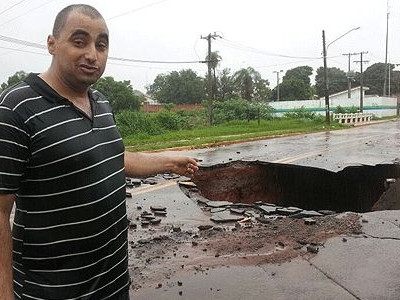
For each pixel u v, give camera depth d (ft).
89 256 6.96
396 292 12.67
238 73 191.52
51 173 6.43
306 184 37.83
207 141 63.52
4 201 6.20
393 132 84.74
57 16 6.80
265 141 66.90
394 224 19.21
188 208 23.73
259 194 39.83
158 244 17.44
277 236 17.93
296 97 247.29
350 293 12.64
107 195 7.00
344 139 67.97
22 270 6.87
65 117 6.53
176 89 240.12
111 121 7.41
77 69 6.64
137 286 13.42
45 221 6.59
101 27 6.80
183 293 12.90
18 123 6.15
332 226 19.03
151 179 32.55
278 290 12.93
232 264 15.07
